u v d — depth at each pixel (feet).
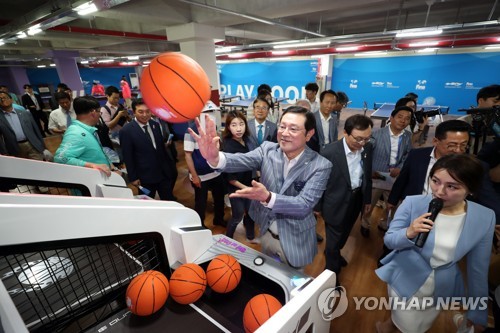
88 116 6.56
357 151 6.11
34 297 3.04
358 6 20.59
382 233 9.29
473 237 3.46
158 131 8.32
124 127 7.79
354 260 7.95
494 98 7.18
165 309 3.19
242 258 3.87
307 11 15.07
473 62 31.55
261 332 2.08
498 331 4.50
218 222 9.77
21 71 47.32
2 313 2.15
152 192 8.62
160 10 16.48
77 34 23.32
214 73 21.65
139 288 2.90
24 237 2.33
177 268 3.55
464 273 6.71
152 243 3.65
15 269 3.22
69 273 3.34
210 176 8.51
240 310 3.39
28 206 2.30
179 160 17.99
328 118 9.95
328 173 4.01
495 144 5.60
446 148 4.99
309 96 13.48
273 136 8.89
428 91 35.24
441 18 25.38
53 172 4.62
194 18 18.38
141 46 38.65
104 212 2.85
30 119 11.61
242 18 17.30
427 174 5.65
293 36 32.37
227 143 7.57
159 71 2.86
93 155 6.53
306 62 43.27
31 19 15.56
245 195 3.44
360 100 41.22
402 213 4.11
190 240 3.70
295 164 4.01
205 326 3.01
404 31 18.94
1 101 10.65
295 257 4.22
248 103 30.48
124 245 3.74
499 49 29.76
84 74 54.60
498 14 23.02
